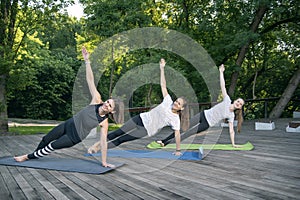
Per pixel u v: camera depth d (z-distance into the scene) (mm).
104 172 2994
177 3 9594
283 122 8250
